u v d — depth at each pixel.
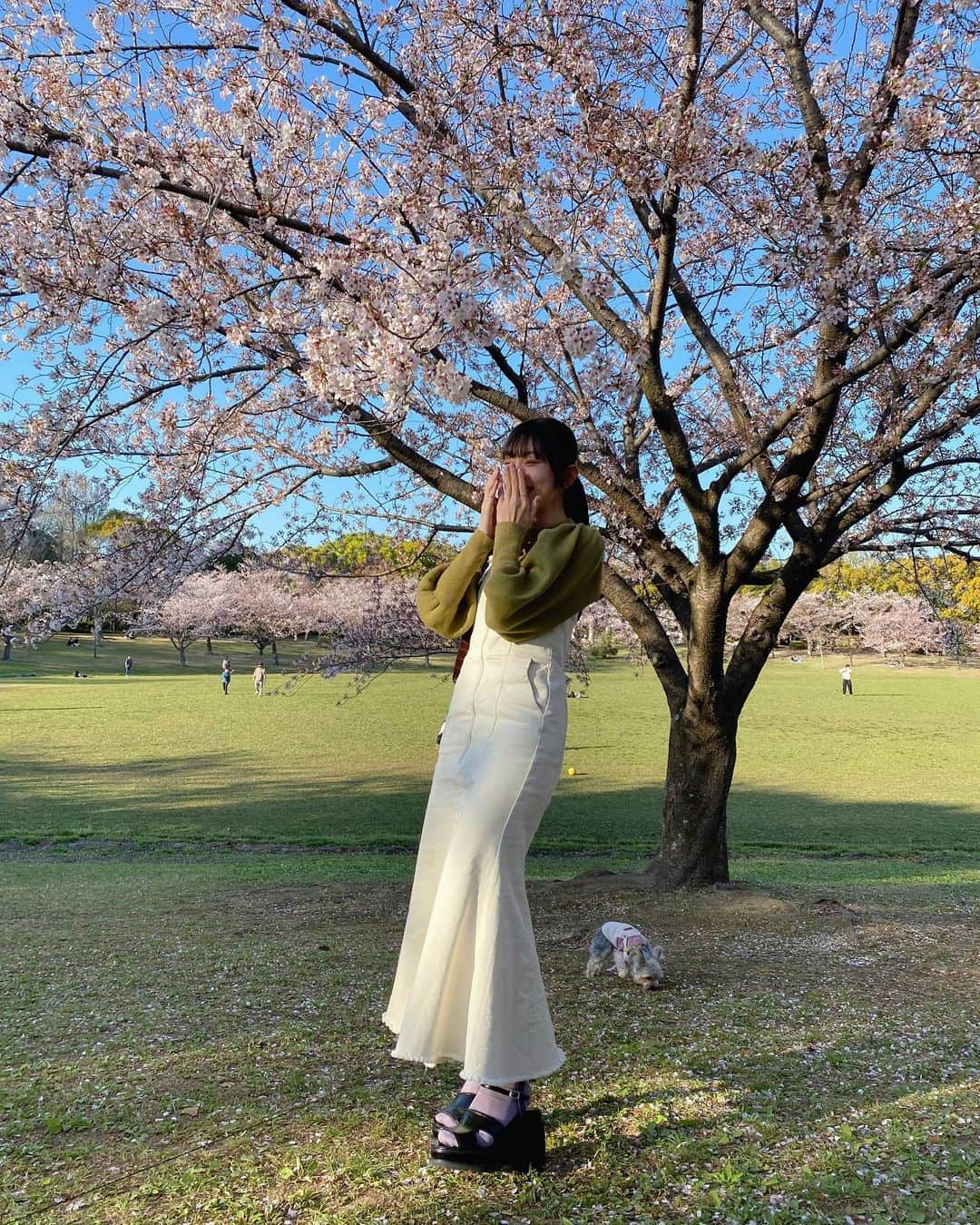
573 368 6.42
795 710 35.47
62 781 18.48
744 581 7.21
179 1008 4.15
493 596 2.11
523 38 5.28
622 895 6.78
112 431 6.89
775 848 12.59
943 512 7.95
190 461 7.08
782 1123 2.52
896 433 6.57
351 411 5.60
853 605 34.50
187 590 13.24
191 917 6.95
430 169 4.95
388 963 5.19
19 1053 3.46
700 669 6.94
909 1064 3.11
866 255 5.44
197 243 5.05
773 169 5.34
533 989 2.10
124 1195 2.15
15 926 6.63
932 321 5.97
